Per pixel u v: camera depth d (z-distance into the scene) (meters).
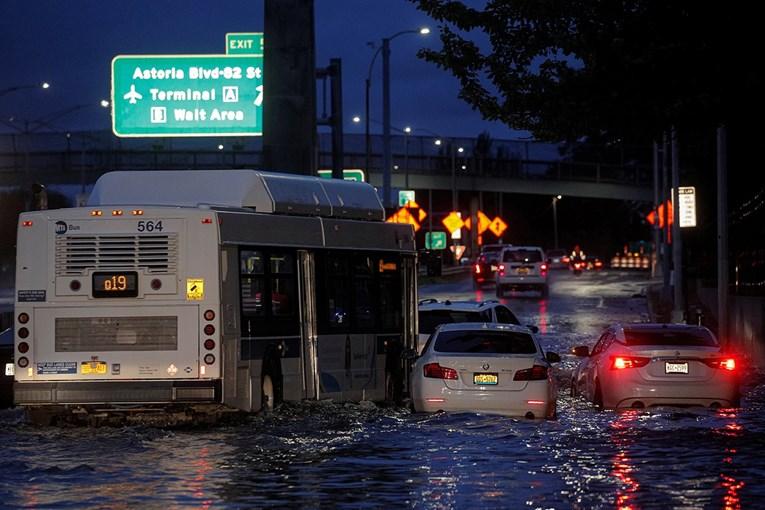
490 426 37.53
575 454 31.61
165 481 27.36
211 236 37.91
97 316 38.06
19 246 38.53
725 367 41.84
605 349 43.91
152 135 98.69
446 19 42.72
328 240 43.69
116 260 38.09
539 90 41.59
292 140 59.00
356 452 32.09
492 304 51.25
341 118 71.81
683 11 37.59
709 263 110.75
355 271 45.12
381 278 46.66
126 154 170.62
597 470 28.89
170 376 37.69
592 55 38.94
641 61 37.47
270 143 59.00
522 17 41.38
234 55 98.12
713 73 37.19
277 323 40.56
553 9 40.56
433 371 39.28
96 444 34.00
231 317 38.31
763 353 63.66
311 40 59.25
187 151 155.88
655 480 27.33
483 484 26.83
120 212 38.16
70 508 24.08
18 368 38.25
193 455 31.62
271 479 27.62
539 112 42.09
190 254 37.94
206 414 39.91
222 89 98.56
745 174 77.81
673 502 24.53
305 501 24.80
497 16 42.09
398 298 47.62
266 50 59.03
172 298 37.84
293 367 41.31
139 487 26.58
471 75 43.34
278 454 31.80
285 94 59.00
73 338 38.09
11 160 172.50
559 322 96.31
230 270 38.50
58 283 38.25
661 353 41.78
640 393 41.56
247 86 98.50
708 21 36.72
